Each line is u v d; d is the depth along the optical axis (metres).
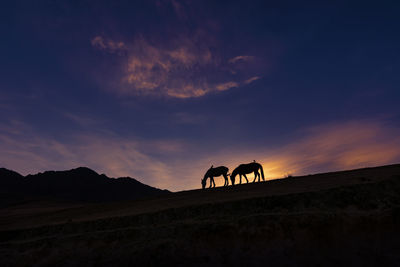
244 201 12.61
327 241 9.26
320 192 12.12
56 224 14.47
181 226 11.16
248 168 21.50
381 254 8.66
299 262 8.79
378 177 13.85
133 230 11.59
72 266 10.21
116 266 9.82
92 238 11.58
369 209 10.39
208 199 15.30
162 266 9.42
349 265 8.52
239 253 9.40
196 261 9.40
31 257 11.02
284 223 10.02
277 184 17.45
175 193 22.42
